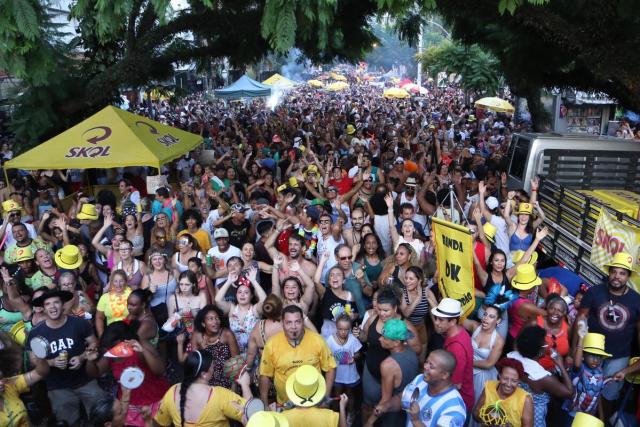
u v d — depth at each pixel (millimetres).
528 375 4398
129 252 6602
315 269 6477
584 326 5223
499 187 10242
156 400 4977
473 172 12375
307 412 3873
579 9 9664
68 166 9883
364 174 9555
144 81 15469
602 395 5277
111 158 9898
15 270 6770
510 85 18219
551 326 5293
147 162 9914
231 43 15562
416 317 5664
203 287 6109
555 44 10562
